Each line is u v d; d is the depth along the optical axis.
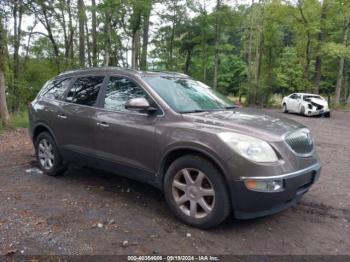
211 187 3.82
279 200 3.67
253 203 3.61
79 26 25.89
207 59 33.22
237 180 3.60
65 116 5.46
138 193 5.12
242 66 51.50
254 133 3.76
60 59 26.56
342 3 26.05
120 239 3.67
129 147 4.55
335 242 3.79
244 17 31.70
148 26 26.44
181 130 4.03
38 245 3.51
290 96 23.39
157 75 4.96
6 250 3.39
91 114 5.05
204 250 3.50
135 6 22.02
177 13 28.20
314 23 27.33
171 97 4.53
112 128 4.72
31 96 24.22
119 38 24.84
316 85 30.02
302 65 30.78
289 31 35.38
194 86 5.20
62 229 3.88
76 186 5.41
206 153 3.78
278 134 3.83
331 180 6.14
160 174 4.29
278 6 28.67
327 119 19.50
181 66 35.25
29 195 4.96
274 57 33.56
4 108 11.53
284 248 3.61
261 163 3.57
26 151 7.87
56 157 5.77
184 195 4.07
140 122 4.44
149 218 4.23
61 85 5.90
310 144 4.26
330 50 27.02
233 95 53.75
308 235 3.93
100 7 21.69
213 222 3.83
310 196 5.24
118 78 4.98
